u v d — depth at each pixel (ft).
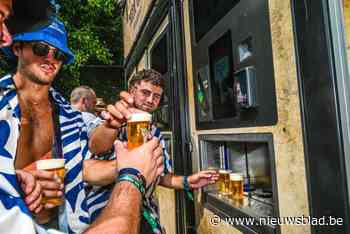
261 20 4.33
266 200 5.20
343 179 2.99
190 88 7.41
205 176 6.37
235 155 6.40
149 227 5.58
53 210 3.89
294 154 3.73
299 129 3.63
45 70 3.85
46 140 4.10
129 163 2.86
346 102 2.98
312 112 3.38
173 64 8.56
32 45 3.73
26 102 3.80
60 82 26.09
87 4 28.94
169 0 8.79
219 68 5.77
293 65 3.70
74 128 4.46
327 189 3.20
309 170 3.46
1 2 2.44
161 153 3.13
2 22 2.47
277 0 3.95
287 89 3.82
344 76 3.01
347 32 3.00
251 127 4.71
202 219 6.93
